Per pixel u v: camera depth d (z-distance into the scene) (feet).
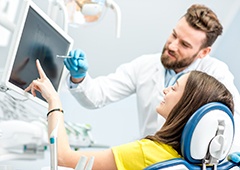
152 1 9.23
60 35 5.35
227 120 3.92
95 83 7.09
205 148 3.83
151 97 7.02
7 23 5.24
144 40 9.47
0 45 6.42
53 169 3.28
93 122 9.23
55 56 5.33
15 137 6.45
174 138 4.03
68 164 4.13
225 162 4.18
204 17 6.48
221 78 6.56
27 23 4.31
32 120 7.23
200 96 3.99
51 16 6.09
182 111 4.03
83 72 6.04
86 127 8.11
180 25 6.57
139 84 7.25
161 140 4.08
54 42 5.19
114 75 7.49
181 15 9.34
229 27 9.31
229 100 4.09
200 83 4.05
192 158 3.84
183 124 4.00
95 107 7.22
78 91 6.54
